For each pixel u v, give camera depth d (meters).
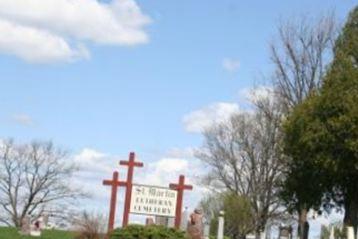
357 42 48.62
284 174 59.34
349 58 47.00
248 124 70.31
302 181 47.97
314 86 55.81
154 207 33.19
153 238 28.58
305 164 46.78
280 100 57.94
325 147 44.34
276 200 65.94
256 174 68.44
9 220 85.12
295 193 49.25
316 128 44.62
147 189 33.22
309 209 51.44
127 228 29.11
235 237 68.38
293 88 56.41
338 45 50.25
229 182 72.50
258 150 68.50
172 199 33.38
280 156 59.88
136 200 33.09
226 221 68.19
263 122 67.94
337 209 49.19
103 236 30.22
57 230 46.78
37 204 85.75
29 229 41.59
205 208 71.50
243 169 71.25
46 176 86.44
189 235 30.62
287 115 53.19
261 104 89.12
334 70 46.25
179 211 33.31
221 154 74.00
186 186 33.47
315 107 45.16
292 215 63.16
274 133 66.06
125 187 33.06
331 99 44.31
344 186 47.25
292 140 46.53
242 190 71.50
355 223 47.28
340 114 43.88
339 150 44.06
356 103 43.59
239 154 71.44
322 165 44.88
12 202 85.31
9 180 85.56
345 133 43.41
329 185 47.03
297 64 56.34
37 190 85.88
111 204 32.84
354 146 42.81
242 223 68.19
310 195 48.22
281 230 60.00
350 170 44.41
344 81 44.78
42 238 38.38
